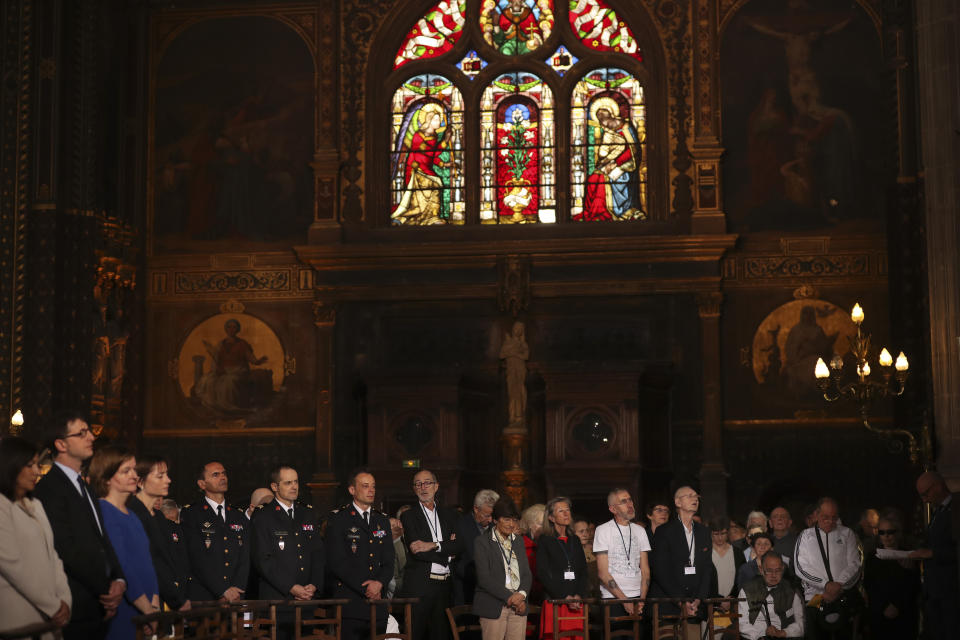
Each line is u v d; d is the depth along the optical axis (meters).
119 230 21.78
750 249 22.25
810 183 22.27
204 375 22.97
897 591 12.84
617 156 23.02
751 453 21.73
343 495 22.17
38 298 20.08
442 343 22.56
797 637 11.55
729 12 22.95
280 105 23.58
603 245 22.19
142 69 23.70
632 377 20.91
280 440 22.66
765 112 22.58
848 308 21.83
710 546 11.88
